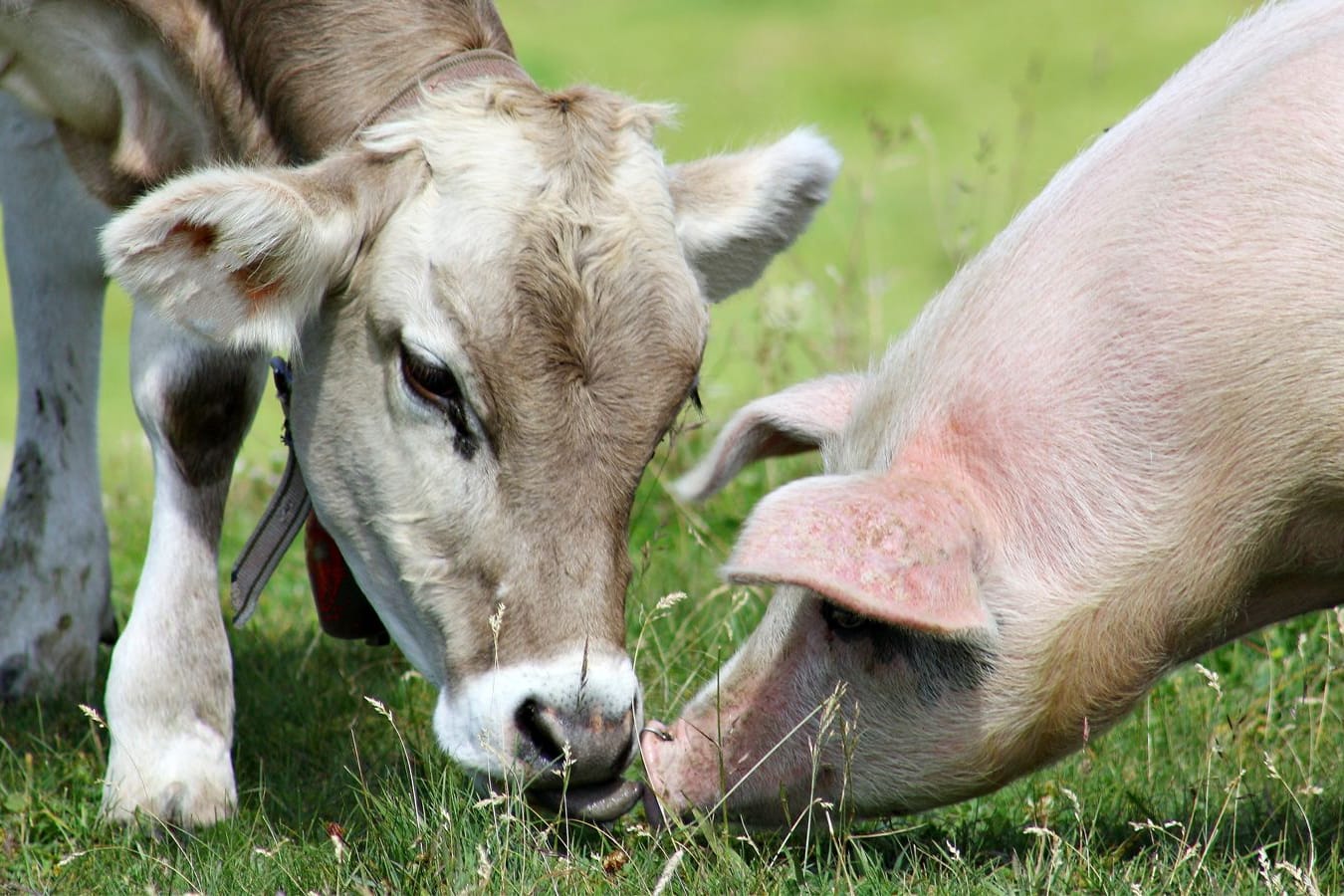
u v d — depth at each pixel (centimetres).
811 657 749
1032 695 721
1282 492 716
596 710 693
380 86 796
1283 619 809
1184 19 3747
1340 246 696
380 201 733
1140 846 781
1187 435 705
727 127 3072
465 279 707
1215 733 861
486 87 756
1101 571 710
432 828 732
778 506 666
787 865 722
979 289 748
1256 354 698
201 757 816
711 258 834
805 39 3769
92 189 891
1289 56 735
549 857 708
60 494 981
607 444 702
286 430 815
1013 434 717
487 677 712
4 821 803
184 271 714
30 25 824
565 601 700
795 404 803
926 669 728
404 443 729
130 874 739
